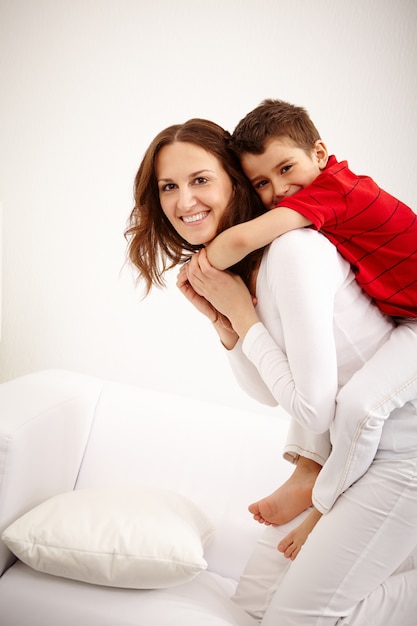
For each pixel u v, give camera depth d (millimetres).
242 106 2361
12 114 2521
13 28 2482
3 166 2557
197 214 1344
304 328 1165
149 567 1406
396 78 2234
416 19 2197
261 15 2307
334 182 1289
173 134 1331
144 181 1385
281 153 1367
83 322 2580
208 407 1986
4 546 1546
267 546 1544
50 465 1708
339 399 1219
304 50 2285
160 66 2402
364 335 1295
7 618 1426
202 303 1464
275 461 1829
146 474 1849
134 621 1356
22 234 2580
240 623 1399
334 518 1272
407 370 1223
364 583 1276
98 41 2432
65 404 1772
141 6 2387
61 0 2438
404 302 1289
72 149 2496
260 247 1275
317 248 1210
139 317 2535
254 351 1293
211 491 1792
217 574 1663
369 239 1288
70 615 1390
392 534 1247
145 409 1963
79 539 1446
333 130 2297
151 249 1466
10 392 1782
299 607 1284
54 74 2477
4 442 1515
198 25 2355
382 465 1247
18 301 2615
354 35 2244
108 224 2504
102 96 2453
